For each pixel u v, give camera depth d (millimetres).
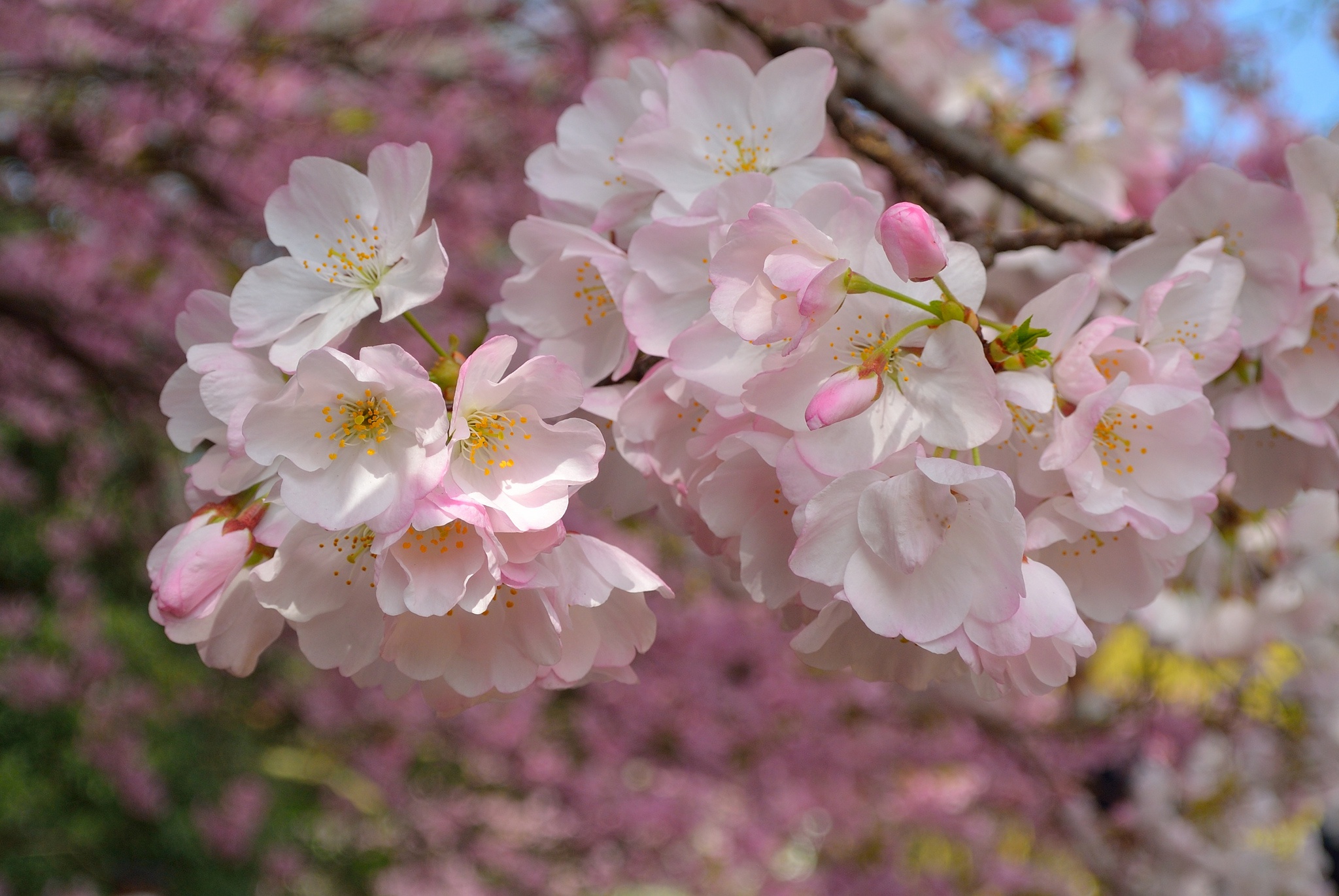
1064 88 642
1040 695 361
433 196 1191
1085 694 1147
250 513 374
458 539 354
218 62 1103
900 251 345
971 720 1311
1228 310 391
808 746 1439
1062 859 1301
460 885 1867
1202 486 368
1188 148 1111
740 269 355
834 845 1444
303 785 2066
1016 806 1355
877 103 534
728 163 405
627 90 428
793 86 405
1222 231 416
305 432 353
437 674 372
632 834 1728
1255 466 439
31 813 1542
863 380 349
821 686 1431
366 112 1215
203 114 1096
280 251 1195
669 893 1834
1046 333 362
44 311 1111
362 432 353
